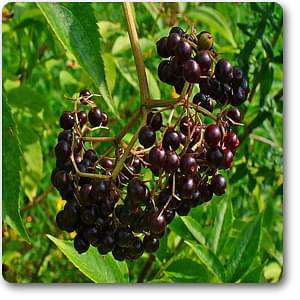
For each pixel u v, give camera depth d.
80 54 0.26
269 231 0.52
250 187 0.51
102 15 0.55
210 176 0.28
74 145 0.27
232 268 0.35
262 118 0.48
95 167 0.27
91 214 0.26
